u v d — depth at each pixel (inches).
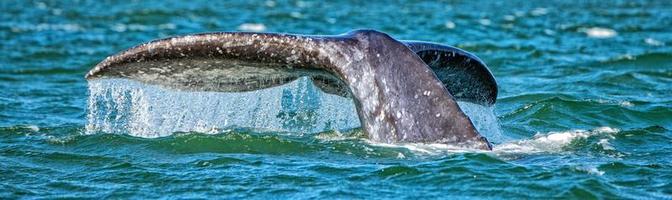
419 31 5167.3
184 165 1868.8
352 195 1653.5
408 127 1888.5
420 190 1670.8
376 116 1913.1
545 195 1637.6
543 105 2454.5
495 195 1640.0
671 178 1739.7
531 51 3983.8
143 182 1772.9
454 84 2037.4
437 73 1994.3
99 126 2257.6
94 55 4082.2
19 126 2265.0
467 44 4266.7
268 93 2151.8
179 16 6437.0
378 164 1817.2
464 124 1876.2
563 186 1668.3
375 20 5949.8
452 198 1627.7
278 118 2203.5
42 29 5275.6
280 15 6461.6
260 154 1943.9
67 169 1875.0
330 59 1895.9
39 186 1759.4
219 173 1804.9
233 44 1872.5
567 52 3966.5
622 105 2498.8
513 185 1681.8
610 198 1621.6
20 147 2036.2
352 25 5728.3
